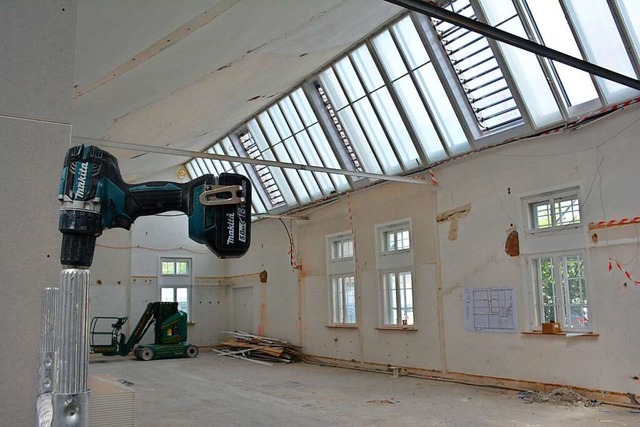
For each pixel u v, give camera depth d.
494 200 8.23
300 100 11.01
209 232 1.30
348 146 10.70
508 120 8.01
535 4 6.93
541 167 7.59
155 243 15.95
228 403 7.47
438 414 6.39
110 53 4.58
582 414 6.10
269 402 7.50
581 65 4.45
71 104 2.56
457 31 7.88
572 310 7.21
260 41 6.33
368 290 10.72
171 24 4.44
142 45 4.64
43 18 2.54
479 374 8.31
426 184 9.27
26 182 2.43
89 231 1.22
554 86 7.15
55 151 2.50
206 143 13.77
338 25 7.37
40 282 2.40
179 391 8.61
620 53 6.49
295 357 12.76
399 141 9.66
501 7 7.25
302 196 12.65
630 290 6.48
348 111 10.23
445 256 9.02
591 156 7.00
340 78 9.87
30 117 2.46
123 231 15.63
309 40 7.41
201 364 12.63
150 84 6.03
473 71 8.04
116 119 7.10
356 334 11.04
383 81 9.19
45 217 2.45
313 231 12.60
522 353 7.70
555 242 7.37
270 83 9.34
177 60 5.54
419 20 8.09
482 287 8.34
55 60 2.54
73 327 1.15
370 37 8.88
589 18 6.56
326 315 12.04
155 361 13.47
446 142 8.91
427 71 8.56
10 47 2.46
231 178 1.36
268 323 14.35
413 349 9.58
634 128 6.57
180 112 8.30
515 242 7.88
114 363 13.05
